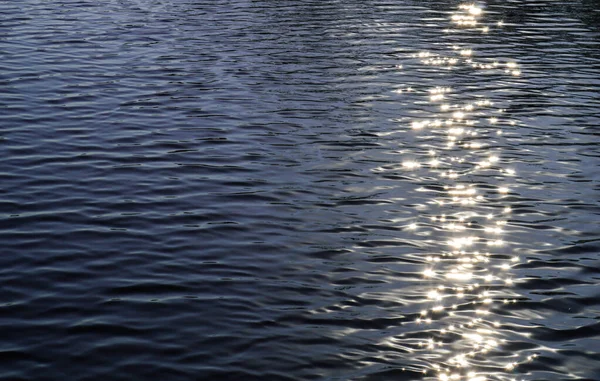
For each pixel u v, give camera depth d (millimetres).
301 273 10141
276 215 11766
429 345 8672
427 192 12750
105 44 21188
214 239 10961
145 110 16141
